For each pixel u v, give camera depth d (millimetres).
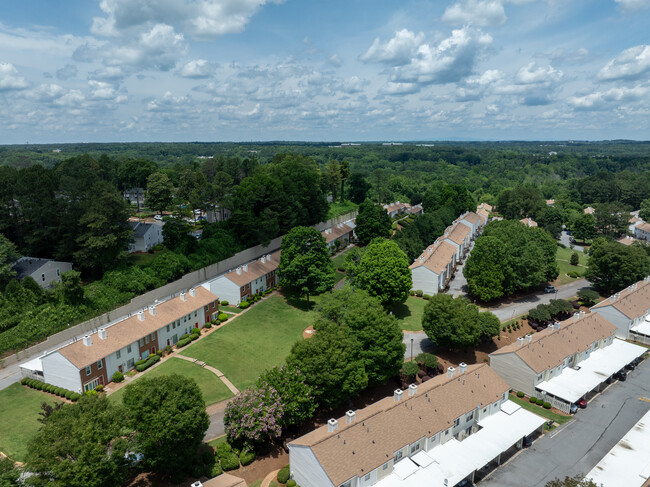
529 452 51969
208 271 105875
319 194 152000
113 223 89000
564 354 66812
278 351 74250
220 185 145375
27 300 74938
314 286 93562
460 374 56500
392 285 85375
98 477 35656
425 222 142625
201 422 43094
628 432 53906
